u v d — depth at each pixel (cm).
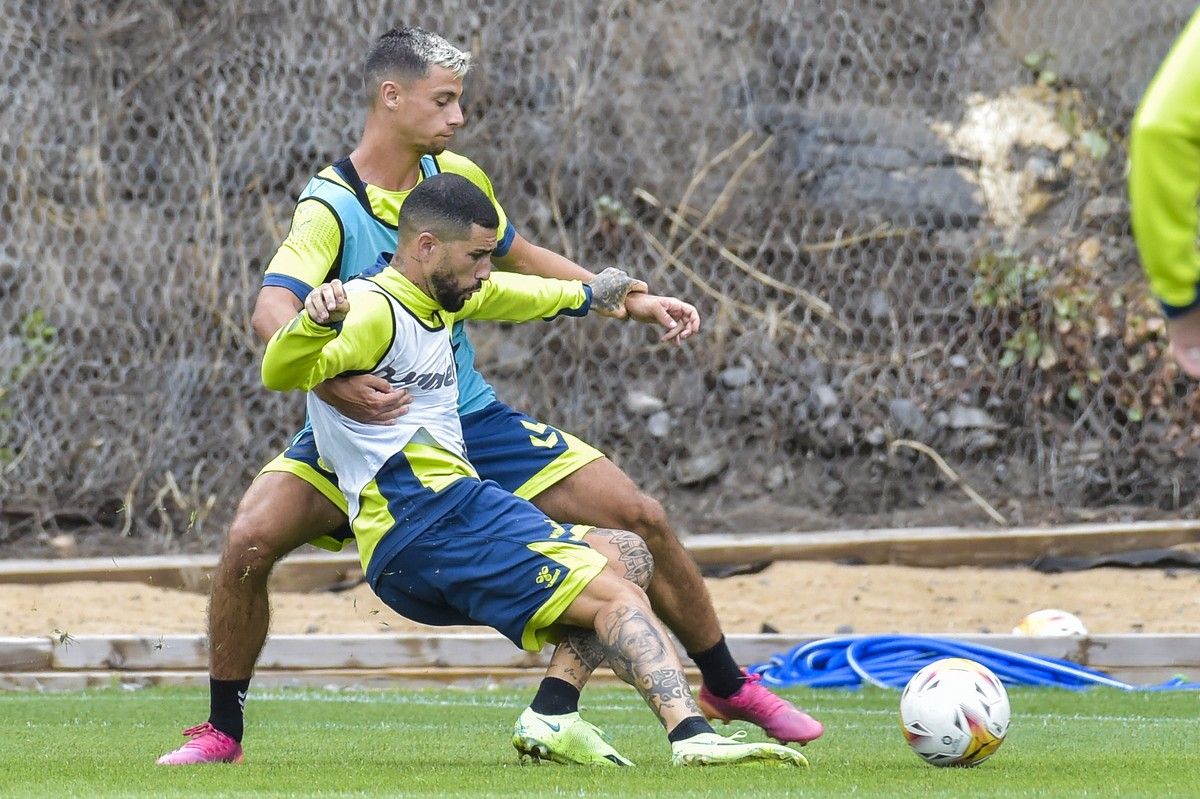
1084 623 3058
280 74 4497
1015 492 3941
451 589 1489
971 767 1510
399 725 2177
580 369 4203
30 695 2602
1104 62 4462
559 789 1288
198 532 3969
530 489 1686
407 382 1496
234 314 4306
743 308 4303
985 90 4494
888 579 3353
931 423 4066
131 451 4131
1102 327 4047
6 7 4497
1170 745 1848
